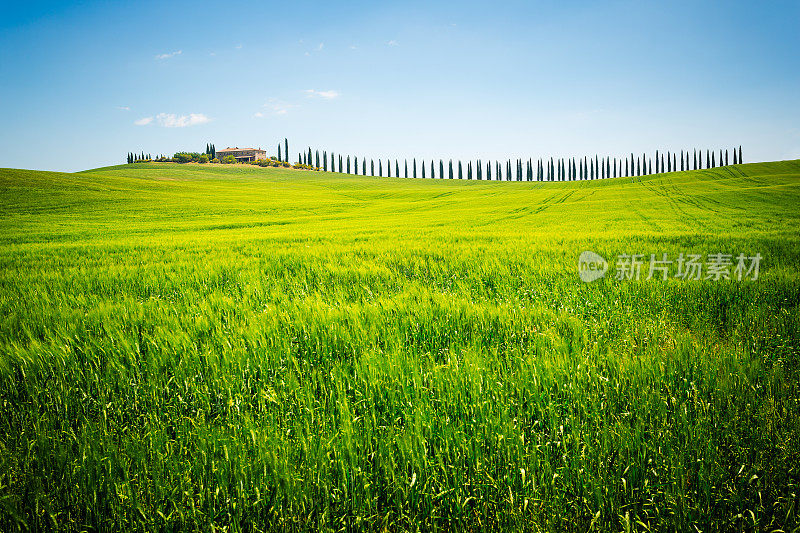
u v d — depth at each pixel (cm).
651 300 646
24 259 1291
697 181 8988
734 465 264
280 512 236
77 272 977
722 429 285
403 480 251
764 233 1714
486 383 344
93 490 246
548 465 256
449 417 304
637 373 363
